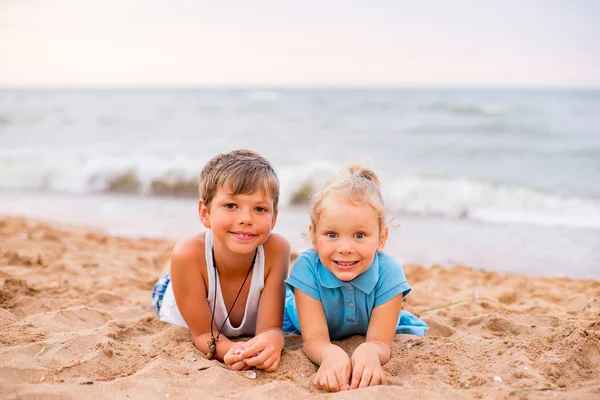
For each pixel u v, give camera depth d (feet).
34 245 17.11
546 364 8.02
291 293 10.93
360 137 54.85
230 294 9.66
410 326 10.24
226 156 9.03
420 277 15.62
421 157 42.96
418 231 22.43
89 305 11.57
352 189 8.45
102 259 15.98
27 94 117.70
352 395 7.07
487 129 55.93
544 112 66.39
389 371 8.24
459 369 8.09
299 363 8.59
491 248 19.70
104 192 31.96
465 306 12.22
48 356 8.29
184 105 90.12
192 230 22.29
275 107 84.43
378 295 9.03
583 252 19.01
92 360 8.18
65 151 45.88
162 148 49.14
